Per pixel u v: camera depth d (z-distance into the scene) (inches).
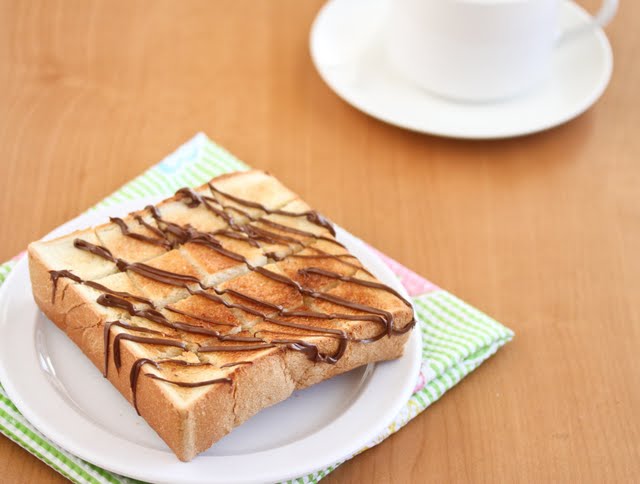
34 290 15.4
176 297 15.0
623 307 17.8
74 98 22.0
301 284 15.4
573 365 16.6
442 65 21.1
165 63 23.3
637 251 19.1
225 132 21.4
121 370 14.0
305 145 21.3
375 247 18.8
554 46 22.2
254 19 25.0
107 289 14.9
